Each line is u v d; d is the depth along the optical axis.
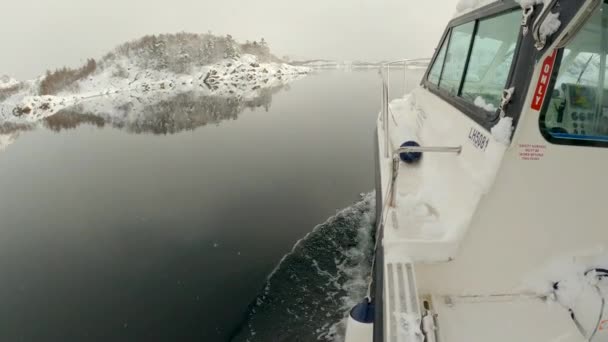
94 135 15.88
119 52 64.12
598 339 1.77
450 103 2.74
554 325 1.78
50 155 12.33
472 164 1.93
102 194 8.29
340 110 15.20
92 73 58.66
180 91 43.41
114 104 33.62
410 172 2.71
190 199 7.35
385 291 1.65
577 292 1.80
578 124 1.64
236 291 4.41
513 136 1.64
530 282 1.91
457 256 1.87
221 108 20.52
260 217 6.16
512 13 2.05
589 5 1.34
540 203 1.76
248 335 3.70
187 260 5.27
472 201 1.81
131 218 6.92
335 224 5.55
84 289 4.91
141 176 9.22
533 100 1.59
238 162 9.27
